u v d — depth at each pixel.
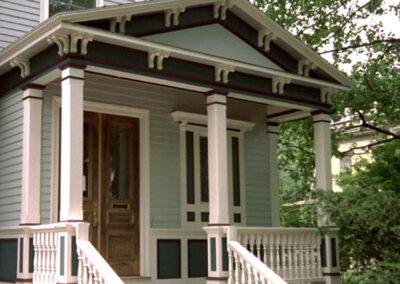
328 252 9.59
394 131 16.48
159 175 9.94
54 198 8.58
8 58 8.33
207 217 10.47
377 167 11.88
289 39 9.50
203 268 10.09
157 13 8.30
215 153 8.58
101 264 6.63
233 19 9.20
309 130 16.12
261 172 11.57
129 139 9.81
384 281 8.41
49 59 7.76
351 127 14.99
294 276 9.06
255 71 9.12
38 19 10.38
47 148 8.62
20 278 7.88
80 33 7.25
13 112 8.78
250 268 7.80
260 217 11.35
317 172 10.14
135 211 9.66
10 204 8.59
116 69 7.71
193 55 8.25
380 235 8.74
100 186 9.30
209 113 8.78
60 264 7.04
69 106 7.21
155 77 8.10
